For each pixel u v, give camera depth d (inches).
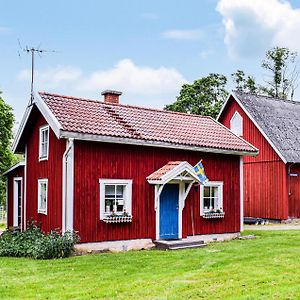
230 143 810.8
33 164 770.8
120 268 537.3
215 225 788.6
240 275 480.7
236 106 1250.0
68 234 629.9
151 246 706.8
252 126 1196.5
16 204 877.8
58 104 700.7
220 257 596.4
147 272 513.0
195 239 759.1
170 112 855.1
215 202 799.1
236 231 815.7
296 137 1200.2
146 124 754.2
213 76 1925.4
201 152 780.0
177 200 745.6
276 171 1133.1
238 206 823.7
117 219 672.4
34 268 543.5
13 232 783.1
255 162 1183.6
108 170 675.4
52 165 696.4
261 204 1165.1
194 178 724.0
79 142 652.1
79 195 646.5
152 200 716.7
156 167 726.5
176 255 625.3
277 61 2110.0
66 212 639.1
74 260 592.1
